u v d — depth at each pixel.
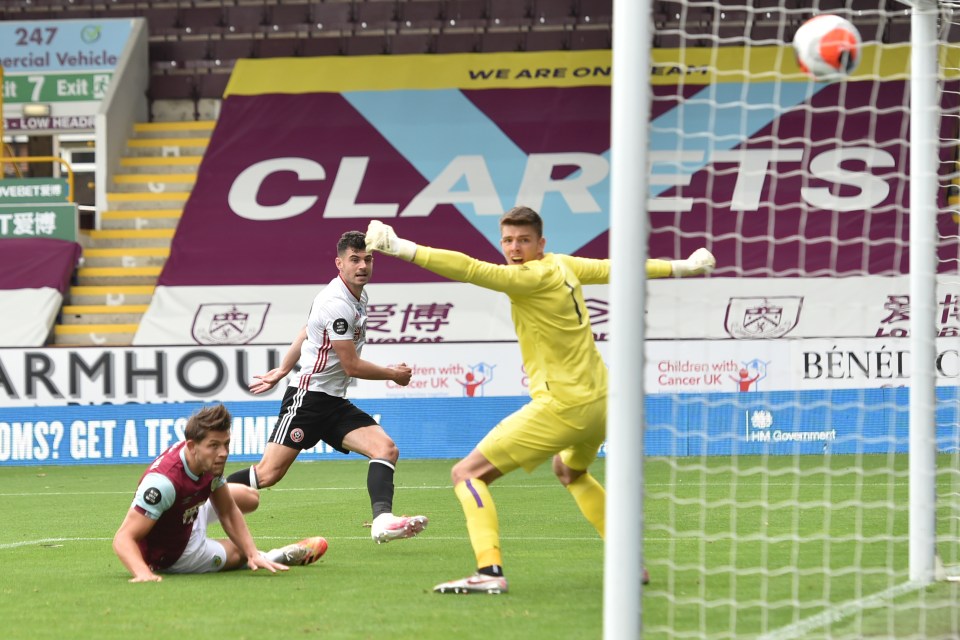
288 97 78.75
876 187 71.00
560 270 18.53
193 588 19.84
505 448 18.89
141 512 20.45
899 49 74.62
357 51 81.75
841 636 15.80
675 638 15.58
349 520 31.59
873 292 63.66
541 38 80.88
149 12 82.06
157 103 81.81
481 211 72.44
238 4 81.88
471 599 18.48
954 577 20.27
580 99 76.94
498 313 66.00
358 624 16.61
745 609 17.53
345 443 25.56
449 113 77.12
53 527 31.14
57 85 78.50
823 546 24.19
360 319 25.59
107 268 72.06
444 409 54.28
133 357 54.62
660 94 74.75
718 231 68.75
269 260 70.38
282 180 74.75
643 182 14.48
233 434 54.16
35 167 82.38
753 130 73.31
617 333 14.42
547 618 16.86
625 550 14.20
